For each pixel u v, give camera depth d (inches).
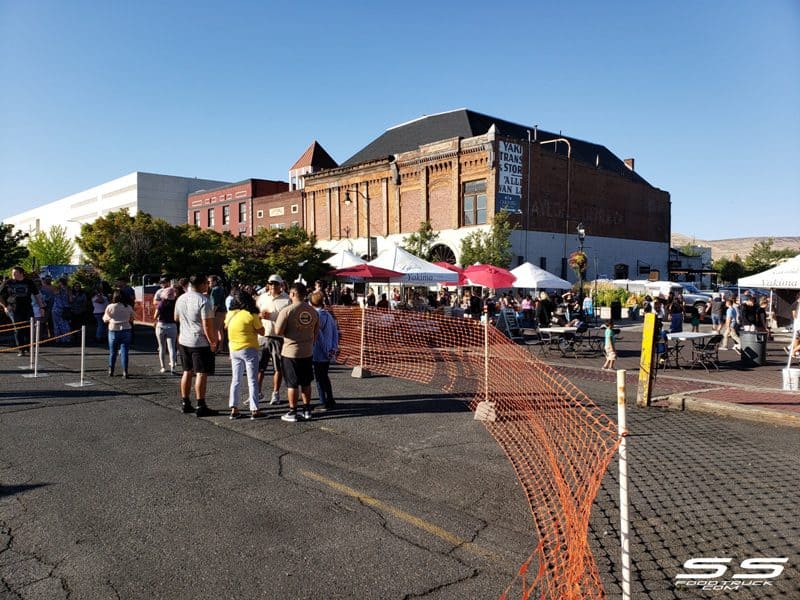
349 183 1705.2
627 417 325.1
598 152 1866.4
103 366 495.8
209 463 238.5
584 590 141.7
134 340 697.6
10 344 623.2
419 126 1654.8
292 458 245.6
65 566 153.8
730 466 237.0
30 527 177.2
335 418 316.5
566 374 497.7
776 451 259.6
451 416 320.2
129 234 1331.2
